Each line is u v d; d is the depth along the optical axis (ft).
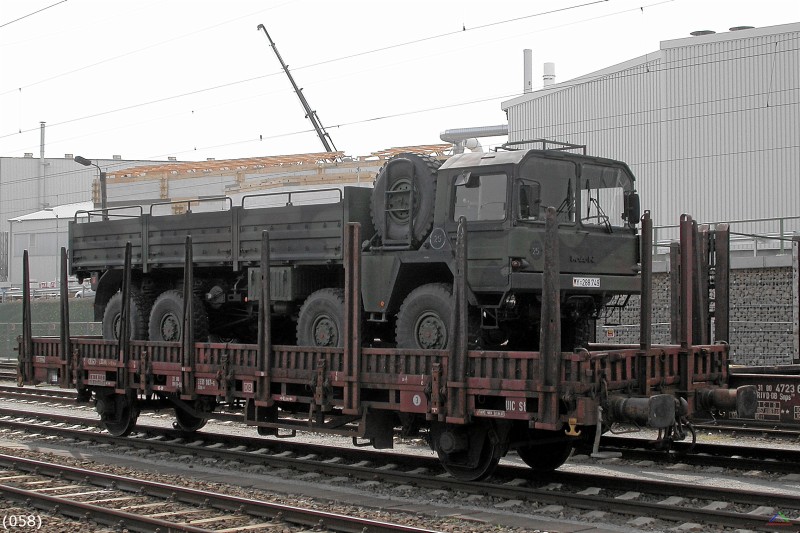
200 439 49.75
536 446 39.17
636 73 121.49
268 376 41.01
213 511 32.19
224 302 47.62
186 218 47.70
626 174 40.29
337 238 41.01
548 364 32.14
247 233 44.86
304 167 130.11
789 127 108.37
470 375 34.40
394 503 33.65
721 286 49.93
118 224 51.21
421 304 37.55
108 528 30.27
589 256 37.58
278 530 29.19
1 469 40.55
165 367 45.78
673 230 116.57
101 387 50.47
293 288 42.88
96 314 53.88
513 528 29.48
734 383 48.93
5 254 248.11
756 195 110.73
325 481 38.01
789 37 108.37
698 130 115.55
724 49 113.50
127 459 44.88
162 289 52.06
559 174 37.22
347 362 37.70
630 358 34.06
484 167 36.47
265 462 41.96
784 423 48.42
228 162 144.36
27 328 54.39
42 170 260.21
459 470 36.27
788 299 77.71
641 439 45.27
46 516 31.89
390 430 38.73
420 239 39.11
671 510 30.37
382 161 123.65
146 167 151.33
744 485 36.76
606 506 31.58
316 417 39.68
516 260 35.19
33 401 71.61
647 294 35.27
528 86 143.74
